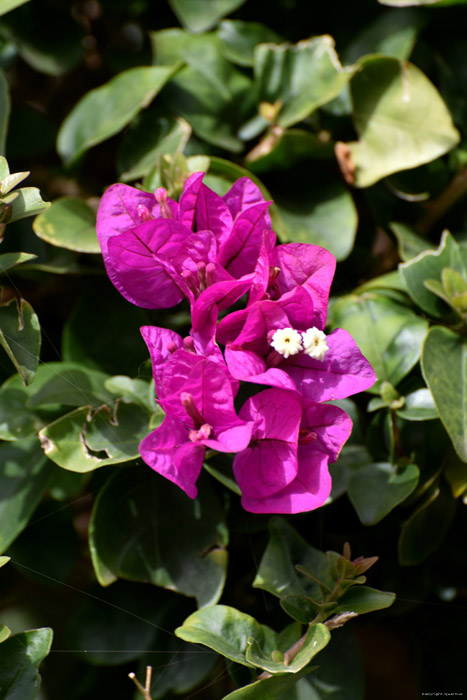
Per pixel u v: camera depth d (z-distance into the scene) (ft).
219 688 2.44
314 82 2.44
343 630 2.35
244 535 2.40
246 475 2.19
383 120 2.45
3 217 2.22
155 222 2.20
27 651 2.21
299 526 2.36
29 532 2.39
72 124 2.46
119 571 2.28
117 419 2.28
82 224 2.38
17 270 2.42
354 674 2.33
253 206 2.21
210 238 2.22
